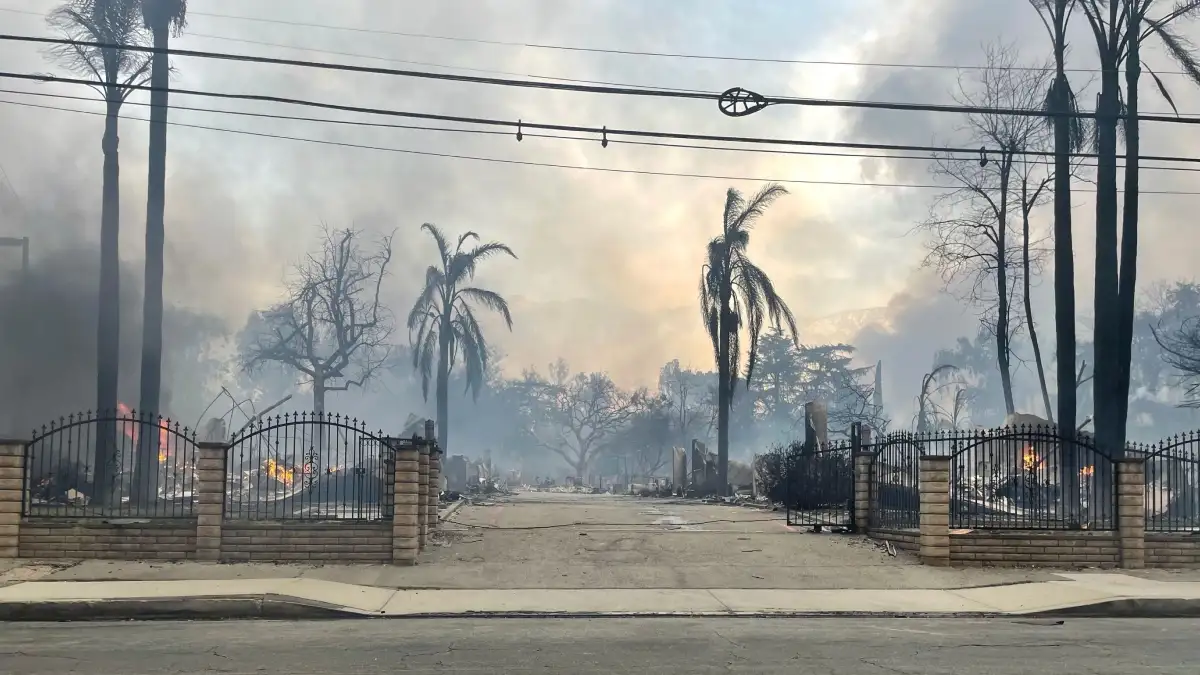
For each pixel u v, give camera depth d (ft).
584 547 58.85
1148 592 46.37
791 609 43.55
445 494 108.99
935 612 43.37
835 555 57.00
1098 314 83.92
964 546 54.80
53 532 51.90
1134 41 84.94
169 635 35.63
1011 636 36.29
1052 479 82.23
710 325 129.08
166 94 90.94
